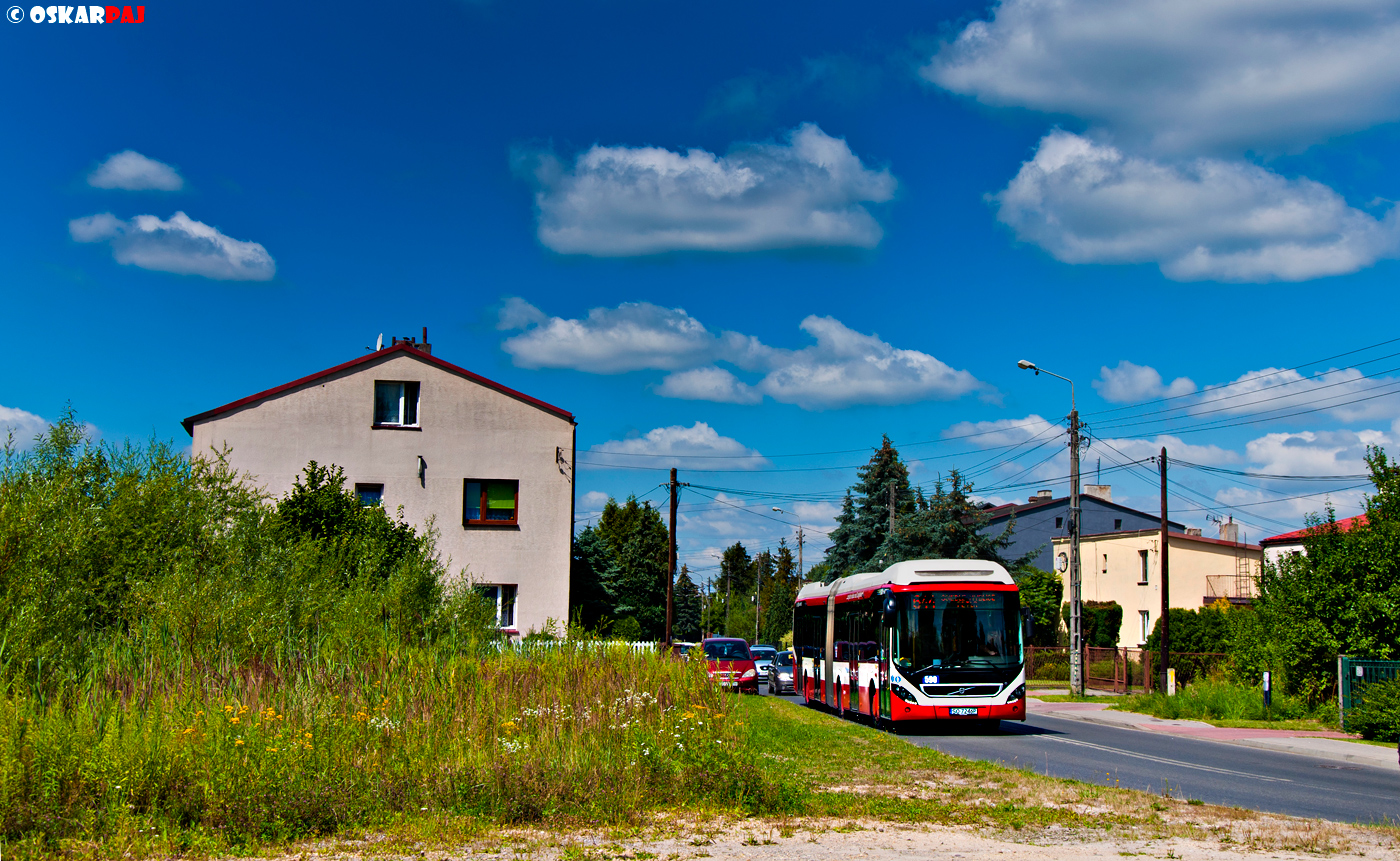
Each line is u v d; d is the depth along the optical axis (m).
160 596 14.73
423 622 18.83
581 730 11.91
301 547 20.64
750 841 8.61
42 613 12.46
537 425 34.00
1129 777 14.49
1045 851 8.44
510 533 33.41
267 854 7.82
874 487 58.84
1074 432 34.72
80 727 8.99
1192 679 36.81
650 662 16.20
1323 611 24.89
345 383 33.50
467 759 10.41
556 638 18.20
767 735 16.55
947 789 11.88
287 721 10.45
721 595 130.88
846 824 9.55
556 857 7.84
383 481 33.19
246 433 32.94
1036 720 26.39
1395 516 24.00
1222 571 52.25
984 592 20.48
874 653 21.64
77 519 15.56
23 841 7.61
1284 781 14.80
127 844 7.75
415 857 7.80
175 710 10.15
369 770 9.80
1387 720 21.25
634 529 79.69
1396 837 9.32
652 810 9.84
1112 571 55.88
